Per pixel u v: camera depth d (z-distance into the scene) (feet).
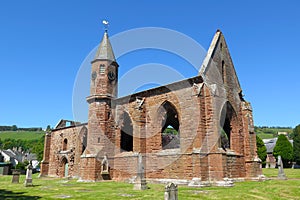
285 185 61.00
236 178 74.74
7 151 341.00
